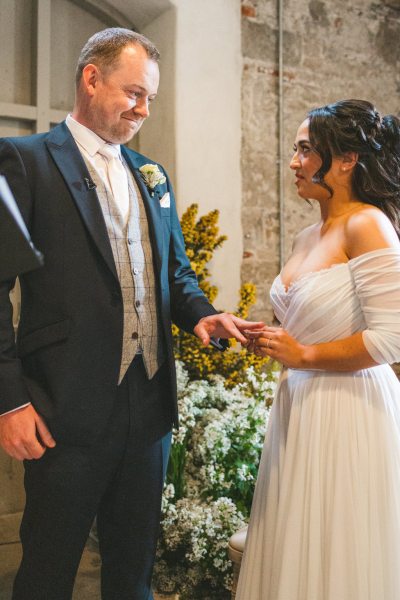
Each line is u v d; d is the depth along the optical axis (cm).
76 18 388
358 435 185
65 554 198
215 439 304
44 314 193
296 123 423
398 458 187
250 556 205
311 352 188
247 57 404
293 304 195
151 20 394
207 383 341
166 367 214
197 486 315
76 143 206
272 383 341
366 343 178
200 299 222
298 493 186
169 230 224
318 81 430
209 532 287
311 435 188
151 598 225
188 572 296
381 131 193
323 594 180
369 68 451
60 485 195
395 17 460
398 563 179
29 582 197
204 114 389
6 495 358
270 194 416
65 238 193
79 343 192
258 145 409
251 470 314
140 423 206
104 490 204
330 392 190
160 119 390
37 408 190
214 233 367
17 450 185
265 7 408
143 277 207
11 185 191
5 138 199
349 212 194
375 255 178
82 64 203
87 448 198
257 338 198
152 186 217
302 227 429
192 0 382
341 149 190
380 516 181
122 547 214
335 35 436
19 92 374
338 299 186
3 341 185
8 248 139
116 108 199
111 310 196
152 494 213
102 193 202
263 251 415
